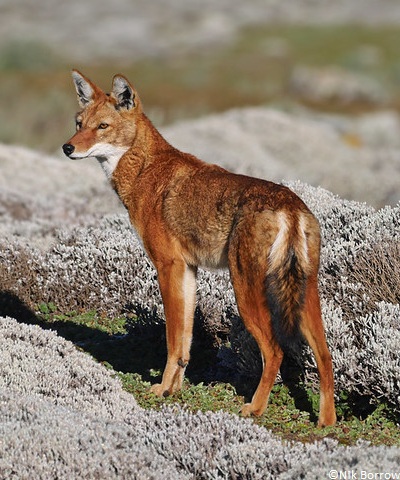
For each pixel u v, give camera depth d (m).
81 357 14.60
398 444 12.09
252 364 14.30
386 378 12.73
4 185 31.98
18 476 10.30
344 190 39.06
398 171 44.31
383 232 16.44
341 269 15.86
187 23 162.00
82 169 35.94
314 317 12.09
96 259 19.39
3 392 12.52
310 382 13.74
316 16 172.50
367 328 13.88
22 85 81.31
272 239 11.95
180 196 13.50
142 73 107.44
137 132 14.41
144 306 17.58
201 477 11.16
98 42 139.75
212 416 12.22
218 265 13.23
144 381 14.90
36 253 20.50
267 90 94.69
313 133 49.69
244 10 176.75
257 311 12.27
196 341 16.73
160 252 13.80
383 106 88.19
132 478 10.55
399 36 146.00
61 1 177.38
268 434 11.79
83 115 14.58
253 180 12.87
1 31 146.88
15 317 18.84
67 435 11.08
